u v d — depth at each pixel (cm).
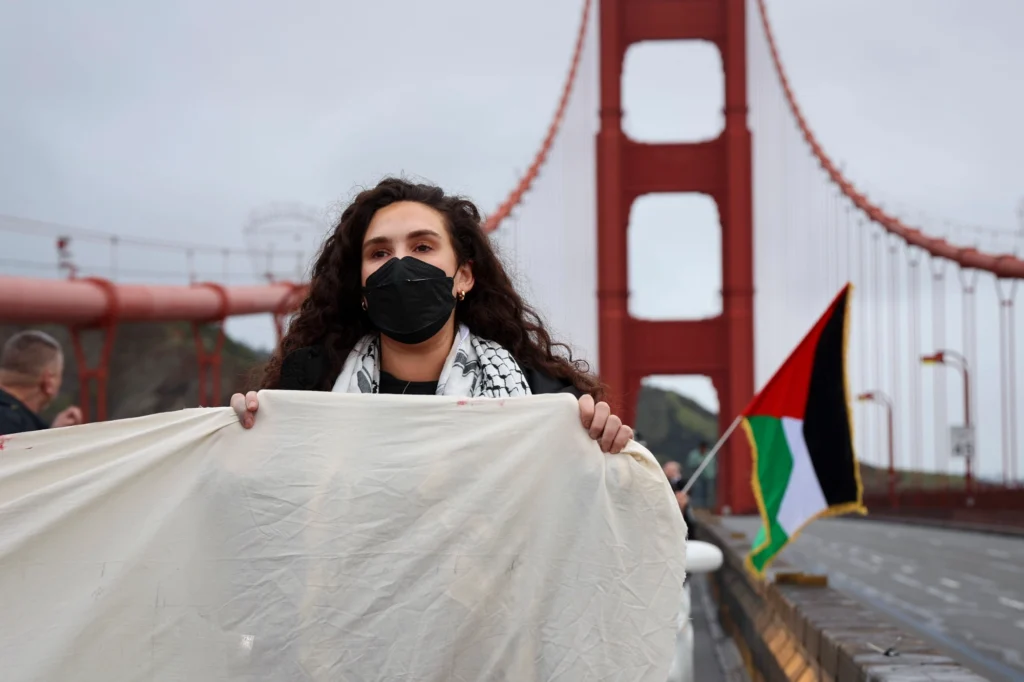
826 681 509
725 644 1023
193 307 1900
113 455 262
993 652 1005
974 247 3838
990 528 3509
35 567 258
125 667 258
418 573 261
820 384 659
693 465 2056
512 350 304
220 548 261
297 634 258
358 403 265
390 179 294
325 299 300
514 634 262
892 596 1531
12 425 450
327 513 261
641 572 266
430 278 269
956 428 4488
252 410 263
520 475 264
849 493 654
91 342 3578
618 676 262
